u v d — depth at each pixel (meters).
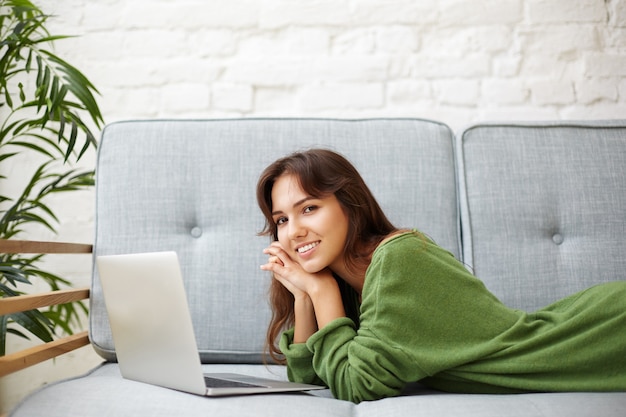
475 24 1.93
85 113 1.94
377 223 1.18
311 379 1.14
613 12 1.93
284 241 1.14
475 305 1.05
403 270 1.03
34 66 1.96
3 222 1.59
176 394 0.95
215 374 1.18
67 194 1.92
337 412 0.90
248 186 1.47
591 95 1.90
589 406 0.86
